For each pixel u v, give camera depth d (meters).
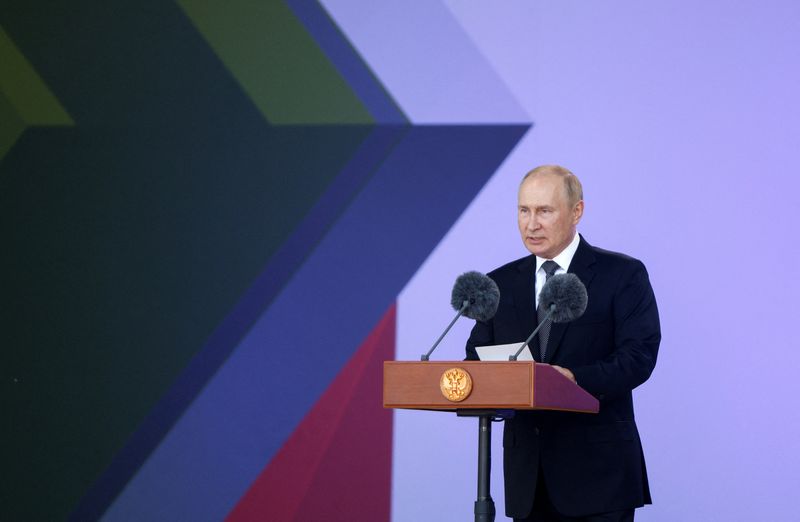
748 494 14.48
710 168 15.00
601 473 10.04
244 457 16.02
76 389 16.56
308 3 16.64
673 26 15.33
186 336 16.41
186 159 16.73
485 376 8.54
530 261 10.97
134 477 16.23
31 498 16.44
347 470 15.73
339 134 16.34
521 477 10.25
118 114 16.98
